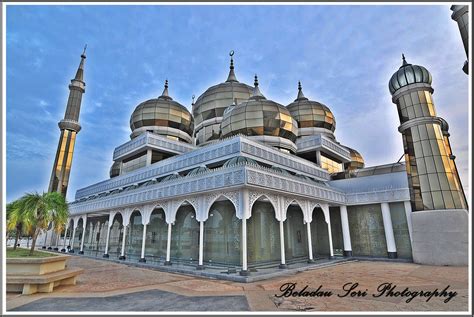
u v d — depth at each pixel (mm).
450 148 18891
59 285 9672
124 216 18703
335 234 19875
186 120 27188
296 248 17438
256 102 20844
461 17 11977
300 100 29594
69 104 33156
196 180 13680
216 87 28266
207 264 14805
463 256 14102
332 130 27797
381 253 17984
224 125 21328
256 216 14898
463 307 6816
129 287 9523
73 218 26875
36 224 10570
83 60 35594
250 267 13266
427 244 15242
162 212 18547
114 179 23656
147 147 21984
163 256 17531
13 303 7355
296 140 23578
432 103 17141
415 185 16344
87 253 22953
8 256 9633
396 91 18141
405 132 17359
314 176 19922
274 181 13039
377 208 18688
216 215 15375
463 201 16953
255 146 15680
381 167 20344
